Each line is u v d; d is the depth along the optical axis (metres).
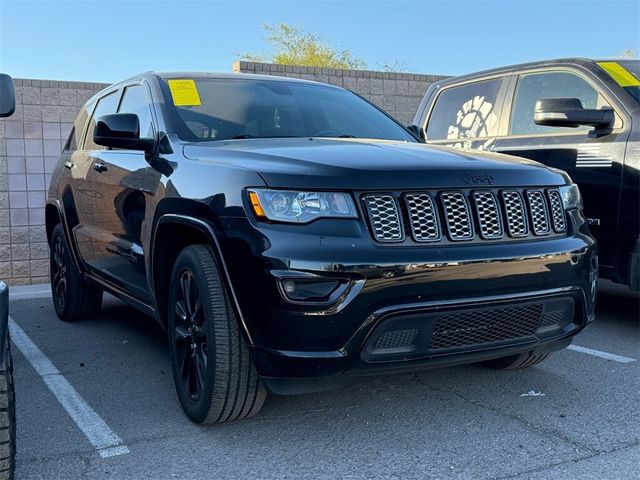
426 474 2.92
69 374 4.45
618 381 4.11
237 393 3.21
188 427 3.47
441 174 3.16
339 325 2.85
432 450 3.16
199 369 3.39
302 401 3.80
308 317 2.84
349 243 2.89
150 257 3.87
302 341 2.85
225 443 3.27
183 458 3.11
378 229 2.97
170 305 3.69
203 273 3.26
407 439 3.29
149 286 3.99
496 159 3.59
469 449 3.17
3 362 2.43
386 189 3.02
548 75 5.80
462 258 3.03
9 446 2.45
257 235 2.93
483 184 3.24
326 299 2.84
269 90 4.65
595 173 5.15
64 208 5.66
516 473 2.92
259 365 2.97
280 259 2.85
